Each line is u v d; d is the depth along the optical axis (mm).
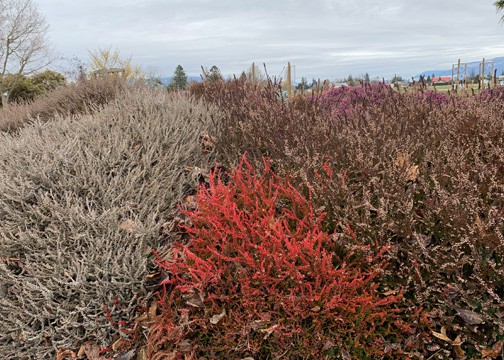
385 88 5055
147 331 2623
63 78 23766
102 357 2574
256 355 2322
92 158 3564
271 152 3607
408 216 2395
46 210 3160
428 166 3186
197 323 2428
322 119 4238
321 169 3055
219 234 2562
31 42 23688
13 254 3002
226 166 3801
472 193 2461
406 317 2299
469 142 3213
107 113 4605
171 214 3328
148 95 5535
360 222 2490
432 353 2236
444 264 2133
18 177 3377
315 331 2180
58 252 2783
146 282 2818
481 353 2137
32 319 2760
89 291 2732
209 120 4715
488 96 4840
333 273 2207
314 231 2367
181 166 3828
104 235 2934
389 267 2391
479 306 2174
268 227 2561
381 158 2996
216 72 7938
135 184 3436
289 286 2338
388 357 2238
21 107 9008
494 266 2086
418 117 3930
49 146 3670
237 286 2418
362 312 2162
